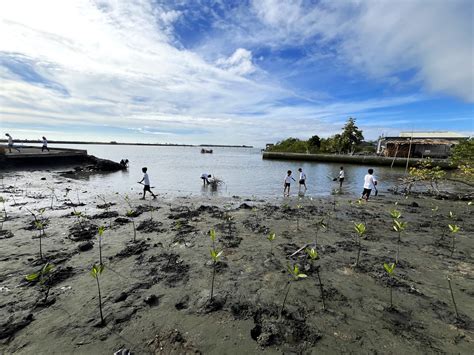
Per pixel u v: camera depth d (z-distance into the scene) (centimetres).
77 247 664
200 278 518
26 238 730
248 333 366
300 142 6594
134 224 884
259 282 506
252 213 1087
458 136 5094
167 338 354
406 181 1873
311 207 1233
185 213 1046
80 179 2197
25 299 436
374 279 523
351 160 4216
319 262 600
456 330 375
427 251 679
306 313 412
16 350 331
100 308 379
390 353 332
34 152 2888
